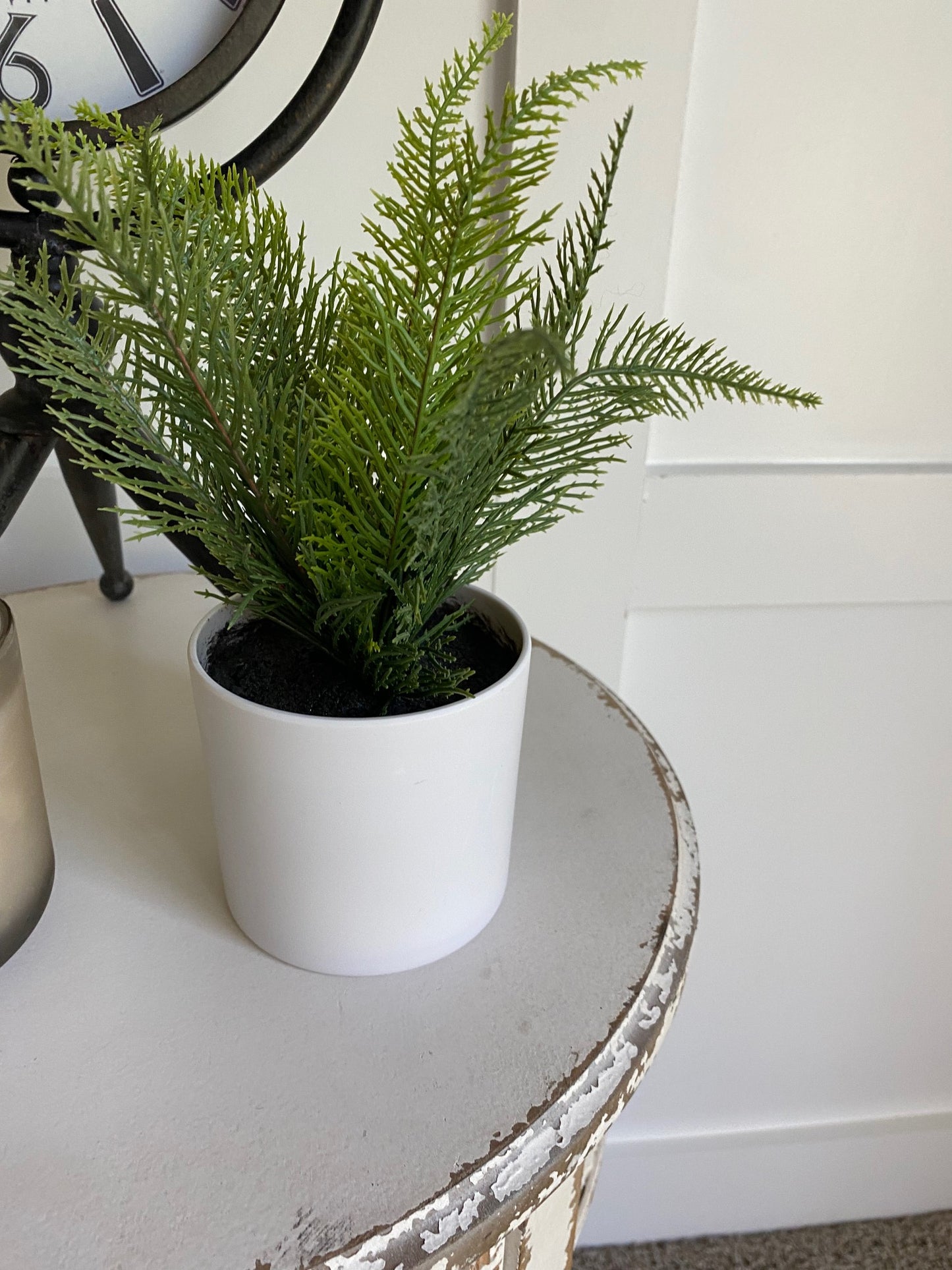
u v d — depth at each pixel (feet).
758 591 2.12
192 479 0.92
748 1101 3.03
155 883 1.23
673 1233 3.19
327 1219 0.86
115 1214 0.85
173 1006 1.06
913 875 2.64
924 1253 3.14
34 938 1.14
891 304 1.91
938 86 1.73
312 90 1.19
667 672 2.27
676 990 1.13
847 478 2.01
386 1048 1.02
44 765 1.45
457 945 1.14
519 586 2.04
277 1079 0.98
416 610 0.92
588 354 1.78
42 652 1.71
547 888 1.24
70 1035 1.02
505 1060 1.01
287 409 0.97
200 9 1.25
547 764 1.48
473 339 0.80
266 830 0.99
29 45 1.24
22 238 1.11
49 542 1.93
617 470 1.93
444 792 0.97
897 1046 2.97
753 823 2.52
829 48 1.68
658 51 1.58
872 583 2.14
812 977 2.80
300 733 0.90
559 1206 1.18
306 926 1.06
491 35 0.76
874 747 2.42
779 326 1.92
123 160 0.83
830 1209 3.19
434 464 0.78
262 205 1.65
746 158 1.75
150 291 0.72
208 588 1.92
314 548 0.93
